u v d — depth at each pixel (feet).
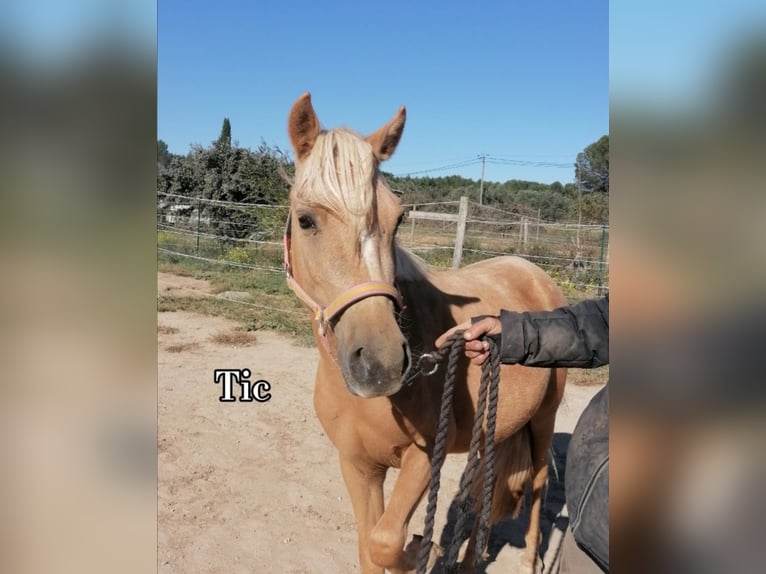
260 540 10.16
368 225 5.41
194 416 15.55
